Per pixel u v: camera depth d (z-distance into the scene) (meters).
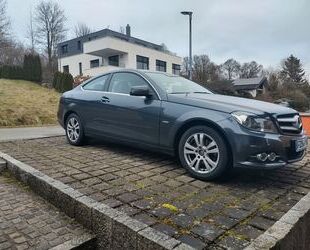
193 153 4.09
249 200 3.38
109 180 3.96
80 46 44.53
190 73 18.75
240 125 3.72
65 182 3.86
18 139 6.83
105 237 2.92
